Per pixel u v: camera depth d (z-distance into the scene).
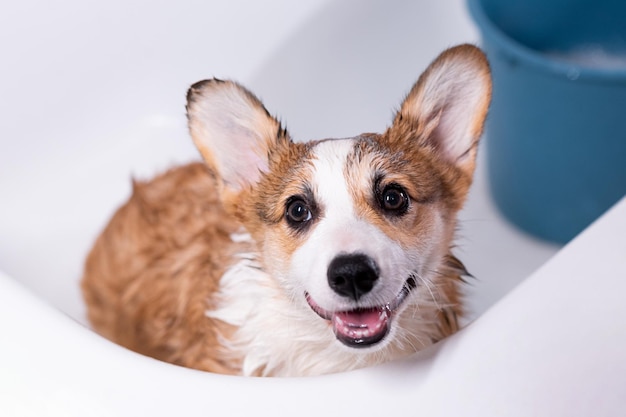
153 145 1.07
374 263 0.61
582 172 0.98
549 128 0.96
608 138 0.95
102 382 0.59
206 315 0.79
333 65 1.04
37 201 1.03
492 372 0.58
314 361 0.74
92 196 1.04
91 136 1.06
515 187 1.03
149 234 0.90
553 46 1.10
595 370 0.59
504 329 0.60
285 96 1.01
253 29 1.02
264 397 0.58
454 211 0.71
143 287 0.88
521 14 1.07
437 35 1.12
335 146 0.69
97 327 0.91
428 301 0.71
